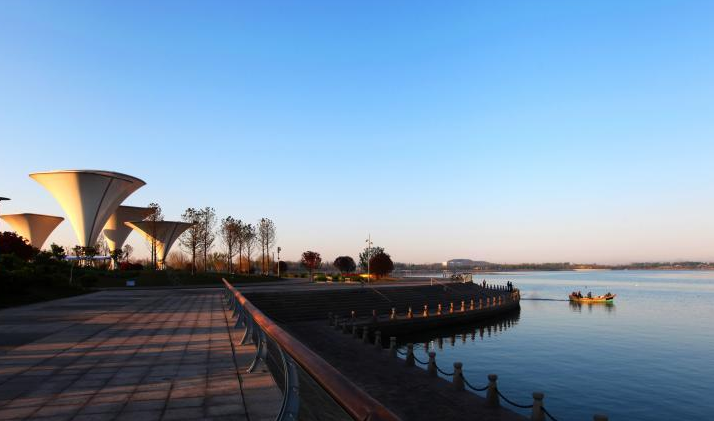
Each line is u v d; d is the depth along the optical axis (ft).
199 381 22.20
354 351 66.03
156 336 38.11
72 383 21.99
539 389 64.80
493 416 38.22
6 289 76.79
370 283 196.54
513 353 89.76
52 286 105.19
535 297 241.55
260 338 24.68
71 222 197.88
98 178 191.93
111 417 16.76
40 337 37.68
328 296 118.42
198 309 65.51
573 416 54.24
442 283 179.93
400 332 105.40
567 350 92.84
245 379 22.61
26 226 254.88
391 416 4.77
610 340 105.09
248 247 257.75
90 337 37.60
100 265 259.60
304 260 266.16
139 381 22.30
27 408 17.94
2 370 25.05
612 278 627.87
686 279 578.66
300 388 17.63
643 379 70.08
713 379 70.23
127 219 273.33
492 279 569.64
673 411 56.08
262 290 126.11
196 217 215.10
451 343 101.55
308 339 76.02
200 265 300.20
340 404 6.37
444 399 43.01
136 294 107.76
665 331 118.93
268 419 16.47
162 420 16.35
